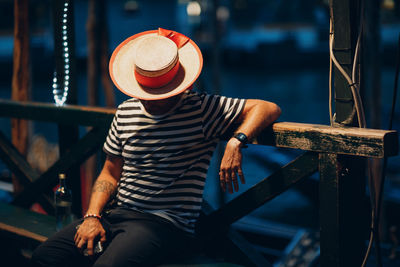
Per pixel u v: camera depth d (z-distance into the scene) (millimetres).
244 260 2691
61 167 3404
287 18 23109
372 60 4684
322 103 13188
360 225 2467
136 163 2457
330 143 2230
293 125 2369
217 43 6398
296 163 2395
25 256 3326
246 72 20984
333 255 2312
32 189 3629
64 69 3377
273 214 6059
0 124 10883
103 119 3102
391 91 14578
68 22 3340
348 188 2312
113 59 2504
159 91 2340
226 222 2680
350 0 2221
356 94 2252
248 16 24047
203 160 2459
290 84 16984
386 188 5043
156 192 2416
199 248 2756
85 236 2375
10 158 3744
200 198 2471
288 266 3840
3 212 3330
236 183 2316
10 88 17812
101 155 3174
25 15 4250
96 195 2549
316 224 5723
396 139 2164
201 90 3426
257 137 2465
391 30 19891
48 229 3037
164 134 2402
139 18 24578
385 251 3715
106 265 2221
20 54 4254
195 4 22516
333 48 2289
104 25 5195
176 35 2492
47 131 10359
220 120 2398
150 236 2312
